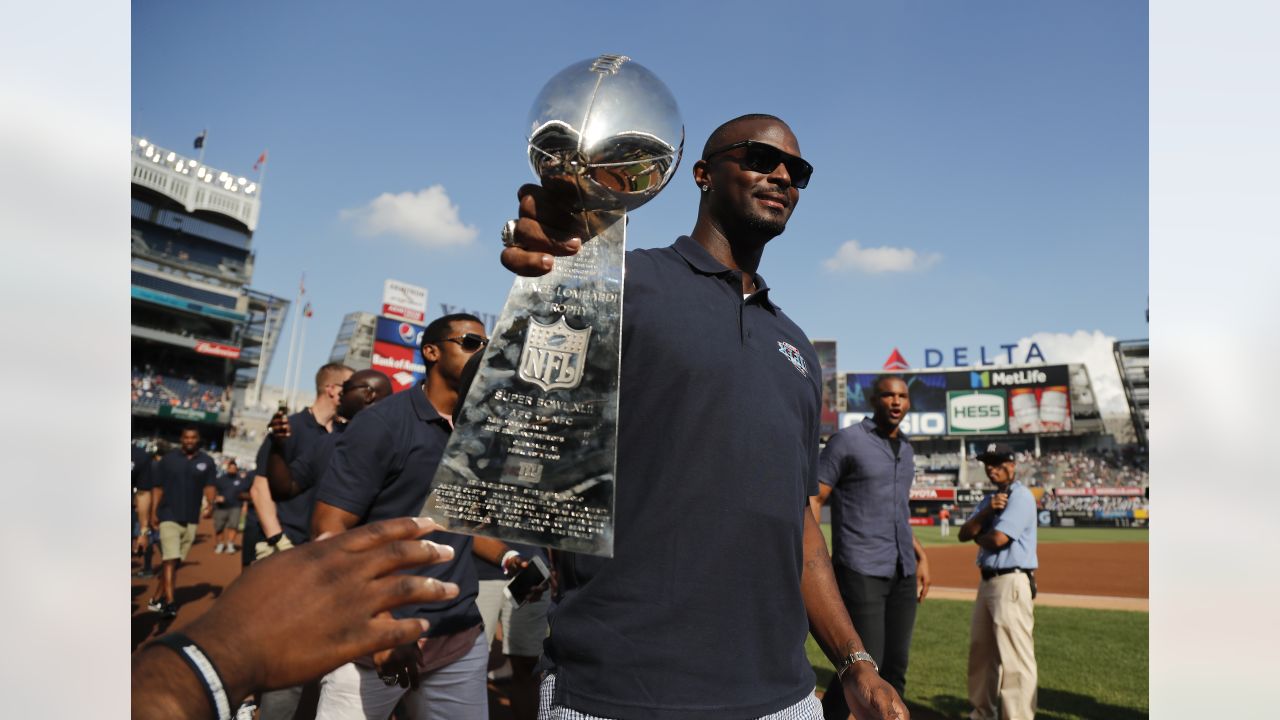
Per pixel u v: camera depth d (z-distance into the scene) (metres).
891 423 4.86
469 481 1.14
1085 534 36.88
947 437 64.56
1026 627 5.16
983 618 5.42
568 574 1.62
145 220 64.06
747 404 1.63
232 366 66.06
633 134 1.17
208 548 17.59
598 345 1.20
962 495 51.06
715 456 1.57
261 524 4.65
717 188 1.94
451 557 0.78
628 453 1.58
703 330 1.64
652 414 1.58
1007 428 62.56
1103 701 6.11
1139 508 45.97
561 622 1.56
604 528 1.12
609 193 1.21
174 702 0.66
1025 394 62.53
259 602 0.72
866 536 4.82
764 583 1.59
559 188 1.21
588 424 1.16
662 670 1.45
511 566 3.59
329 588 0.73
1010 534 5.22
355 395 4.72
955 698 6.23
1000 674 5.22
